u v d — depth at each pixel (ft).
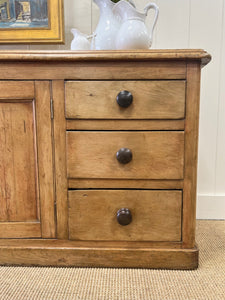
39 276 2.58
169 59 2.44
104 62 2.49
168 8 3.86
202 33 3.90
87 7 3.92
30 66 2.52
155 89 2.49
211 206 4.13
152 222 2.64
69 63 2.51
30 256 2.73
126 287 2.41
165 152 2.55
